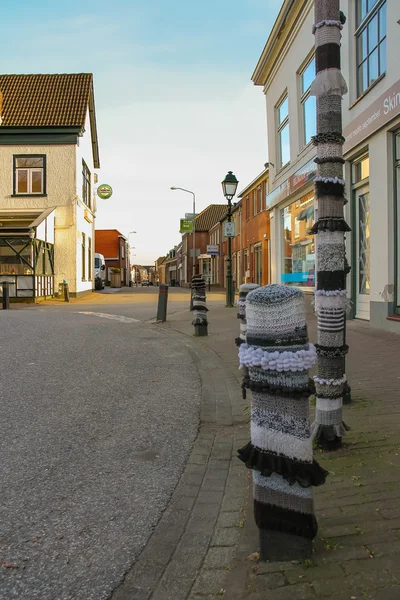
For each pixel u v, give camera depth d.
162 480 3.55
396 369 6.19
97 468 3.77
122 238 66.38
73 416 5.04
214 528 2.86
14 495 3.33
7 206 24.16
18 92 25.66
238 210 34.16
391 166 8.69
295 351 2.20
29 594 2.31
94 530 2.88
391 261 8.71
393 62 8.36
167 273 101.50
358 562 2.34
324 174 3.80
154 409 5.29
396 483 3.18
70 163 24.19
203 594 2.26
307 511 2.33
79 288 25.17
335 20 3.75
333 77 3.72
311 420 4.43
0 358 7.98
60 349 8.87
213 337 10.23
